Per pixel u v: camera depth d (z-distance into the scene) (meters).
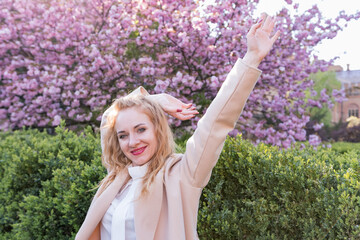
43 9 7.60
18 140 5.00
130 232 1.53
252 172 2.30
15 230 3.03
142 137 1.59
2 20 8.09
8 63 8.41
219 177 2.37
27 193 3.30
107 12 7.52
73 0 7.45
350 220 1.87
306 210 2.03
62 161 3.19
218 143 1.41
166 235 1.47
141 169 1.62
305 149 2.98
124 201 1.59
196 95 6.51
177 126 6.55
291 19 7.02
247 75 1.35
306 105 7.88
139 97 1.69
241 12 6.50
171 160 1.59
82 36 7.27
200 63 6.72
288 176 2.13
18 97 8.41
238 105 1.38
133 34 7.17
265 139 6.74
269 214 2.19
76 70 7.17
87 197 2.63
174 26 6.51
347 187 1.98
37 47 7.59
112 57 6.54
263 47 1.37
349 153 3.03
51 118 7.68
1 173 3.99
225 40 6.32
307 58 7.44
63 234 2.86
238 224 2.21
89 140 3.67
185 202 1.48
